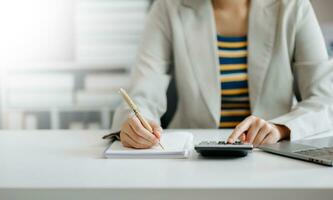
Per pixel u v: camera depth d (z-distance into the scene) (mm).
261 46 1479
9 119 2869
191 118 1531
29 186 687
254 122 1089
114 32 2770
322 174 748
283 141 1062
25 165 852
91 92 2854
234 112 1521
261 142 1055
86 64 2805
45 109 2857
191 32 1503
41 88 2854
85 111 2906
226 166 823
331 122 1247
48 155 957
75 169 811
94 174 766
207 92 1488
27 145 1090
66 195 678
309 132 1169
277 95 1486
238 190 660
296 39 1479
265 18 1485
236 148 896
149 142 949
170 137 1072
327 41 2529
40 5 2939
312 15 1487
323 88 1397
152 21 1564
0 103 2875
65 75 2850
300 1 1480
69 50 2975
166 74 1575
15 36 2928
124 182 705
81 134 1273
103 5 2756
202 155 926
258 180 708
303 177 727
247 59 1494
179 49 1508
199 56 1496
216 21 1548
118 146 1002
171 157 910
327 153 888
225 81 1503
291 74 1494
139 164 851
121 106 1316
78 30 2785
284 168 800
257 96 1477
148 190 668
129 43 2773
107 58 2791
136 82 1471
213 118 1488
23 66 2844
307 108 1294
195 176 741
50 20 2949
